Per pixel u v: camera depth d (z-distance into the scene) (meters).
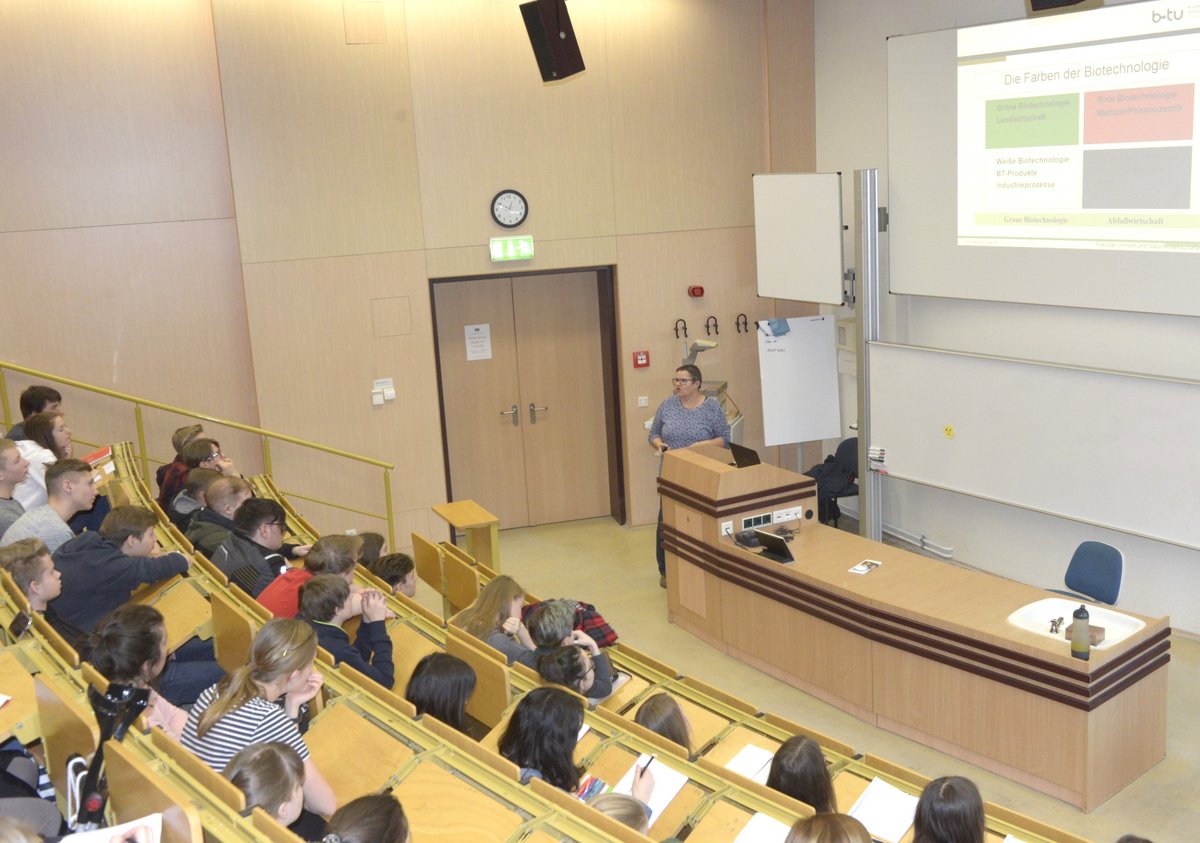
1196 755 5.29
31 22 7.29
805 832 2.82
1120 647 4.82
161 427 8.00
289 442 8.20
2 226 7.42
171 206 7.81
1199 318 5.99
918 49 7.39
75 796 2.66
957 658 5.24
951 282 7.46
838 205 7.70
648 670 5.16
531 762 3.48
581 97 8.51
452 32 8.12
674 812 3.58
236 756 2.74
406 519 8.63
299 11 7.72
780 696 6.18
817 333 8.49
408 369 8.43
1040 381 6.70
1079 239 6.53
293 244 7.97
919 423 7.55
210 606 4.58
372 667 4.34
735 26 8.78
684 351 9.14
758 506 6.62
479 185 8.37
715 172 8.95
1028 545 7.34
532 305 9.20
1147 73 6.03
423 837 3.01
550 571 8.38
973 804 3.20
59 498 4.90
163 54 7.64
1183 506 6.04
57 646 3.58
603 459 9.61
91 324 7.73
